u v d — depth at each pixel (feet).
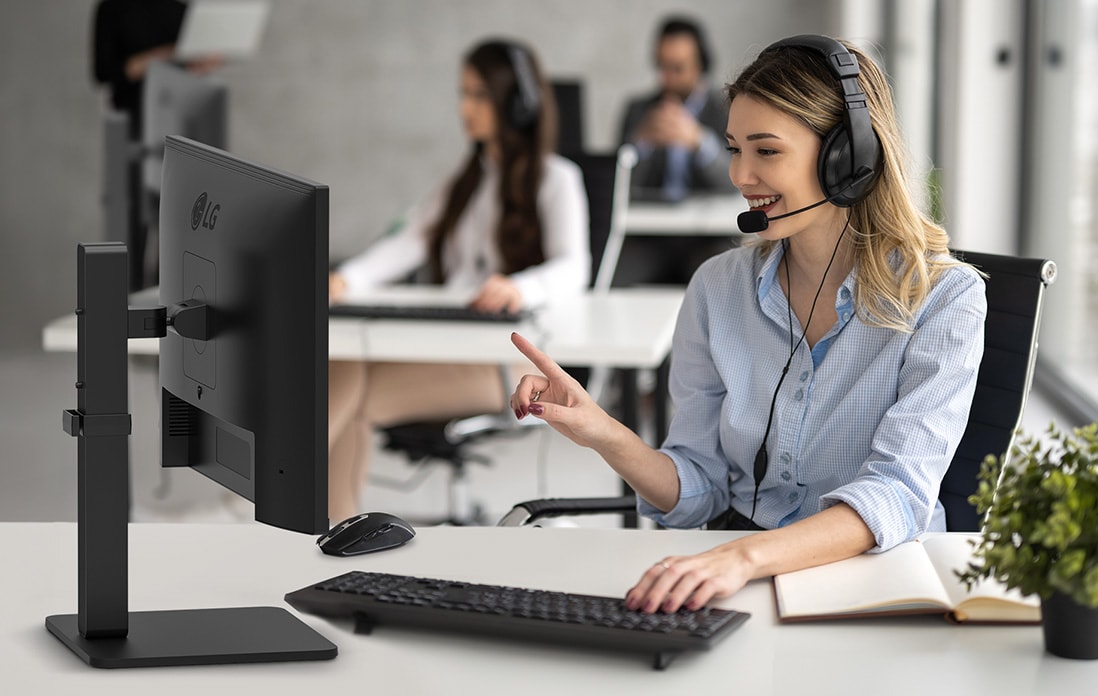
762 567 4.77
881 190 5.74
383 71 25.27
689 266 18.74
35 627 4.52
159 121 11.72
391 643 4.36
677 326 6.46
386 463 15.20
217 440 4.63
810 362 5.95
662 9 24.68
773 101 5.57
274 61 25.34
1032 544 4.03
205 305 4.50
